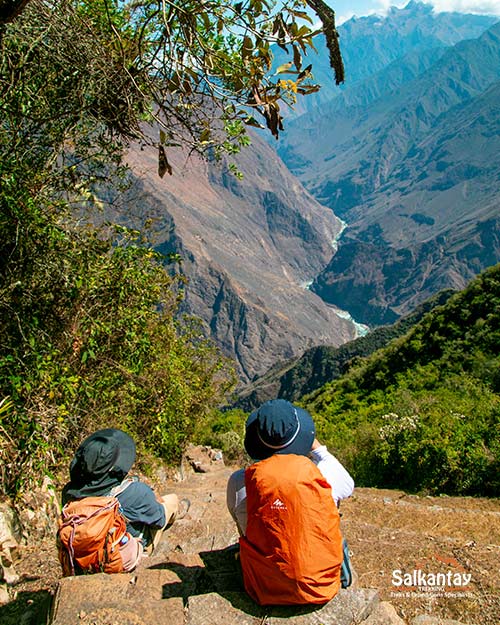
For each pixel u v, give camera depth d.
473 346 21.36
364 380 27.48
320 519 2.82
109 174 5.78
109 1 4.18
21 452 4.70
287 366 138.12
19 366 4.37
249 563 2.91
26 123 4.69
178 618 2.85
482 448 9.51
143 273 5.92
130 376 6.28
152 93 4.10
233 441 19.61
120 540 3.26
